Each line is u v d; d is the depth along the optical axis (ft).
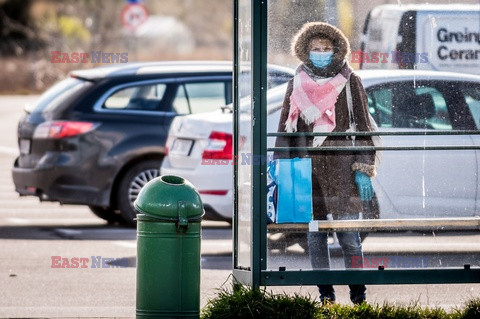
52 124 94.17
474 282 54.19
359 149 54.54
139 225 50.08
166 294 49.60
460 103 55.88
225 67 99.04
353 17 54.49
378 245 54.90
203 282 69.87
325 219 54.34
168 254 49.57
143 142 94.89
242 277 54.75
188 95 96.94
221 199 86.38
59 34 351.46
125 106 95.61
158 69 97.45
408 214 55.11
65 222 102.01
